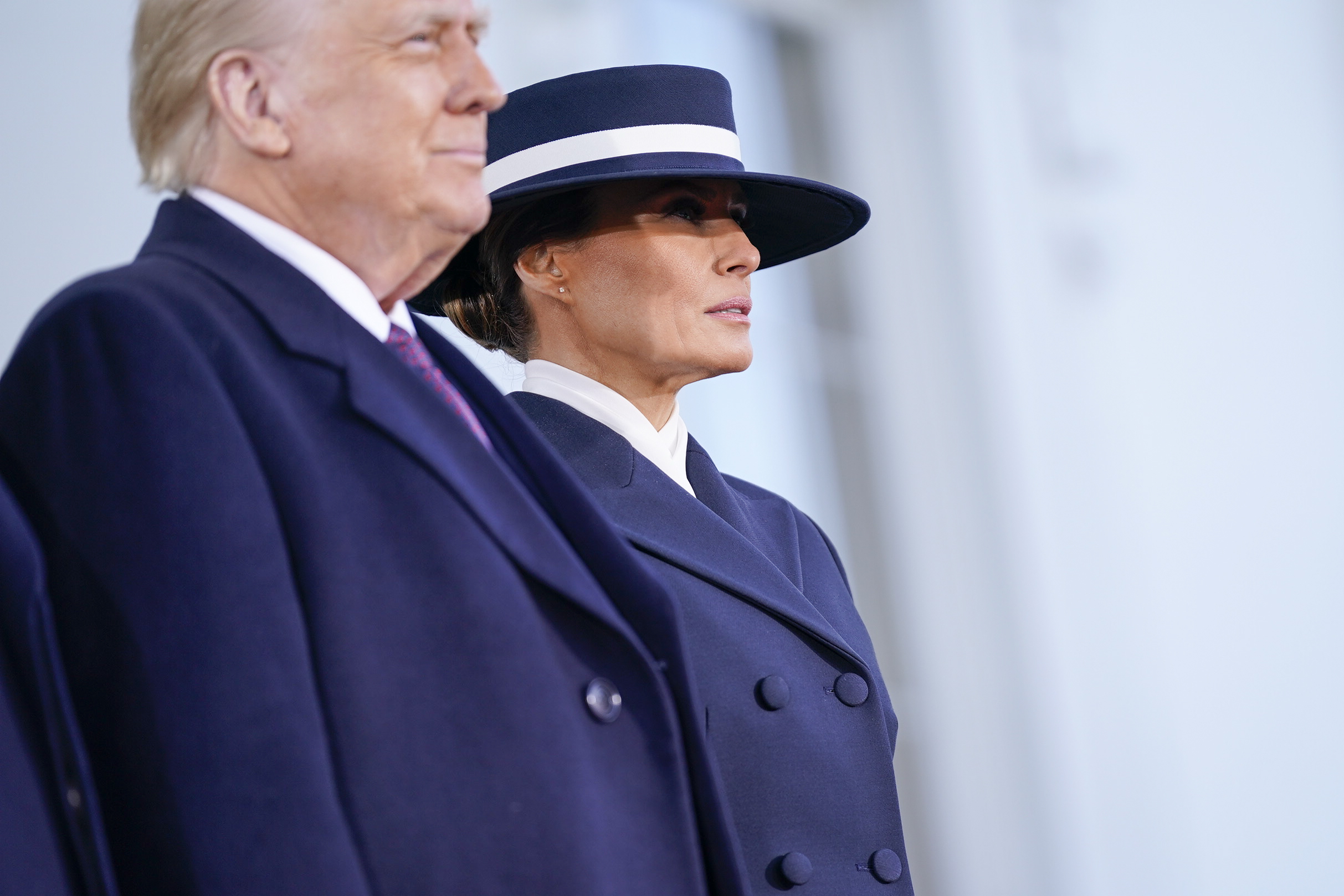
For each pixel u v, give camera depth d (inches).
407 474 146.8
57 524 134.4
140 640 131.3
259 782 128.2
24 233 301.9
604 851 146.0
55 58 314.5
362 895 129.7
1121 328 657.0
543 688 146.2
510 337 242.5
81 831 128.8
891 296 616.1
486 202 160.4
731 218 233.0
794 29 609.3
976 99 628.1
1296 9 744.3
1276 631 676.1
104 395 135.6
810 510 555.8
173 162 157.6
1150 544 644.1
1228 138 711.7
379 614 142.6
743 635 205.2
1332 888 664.4
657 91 229.6
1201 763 636.7
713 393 518.3
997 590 596.7
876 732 211.6
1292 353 708.7
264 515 136.4
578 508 165.3
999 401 606.9
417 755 140.6
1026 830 584.7
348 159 153.1
